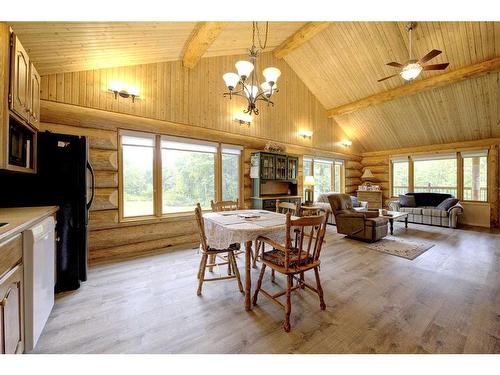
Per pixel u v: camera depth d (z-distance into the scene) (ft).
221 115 15.14
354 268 9.93
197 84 13.96
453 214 18.13
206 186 14.73
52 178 7.66
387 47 15.56
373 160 26.78
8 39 5.37
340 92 20.72
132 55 10.64
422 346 5.20
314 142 22.06
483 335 5.56
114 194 11.14
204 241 7.64
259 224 7.29
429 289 7.99
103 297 7.26
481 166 20.10
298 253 6.84
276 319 6.21
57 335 5.45
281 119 19.07
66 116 9.87
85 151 8.10
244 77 7.97
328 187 24.57
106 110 10.86
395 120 21.30
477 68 14.12
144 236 11.99
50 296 6.01
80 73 10.26
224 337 5.47
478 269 9.83
